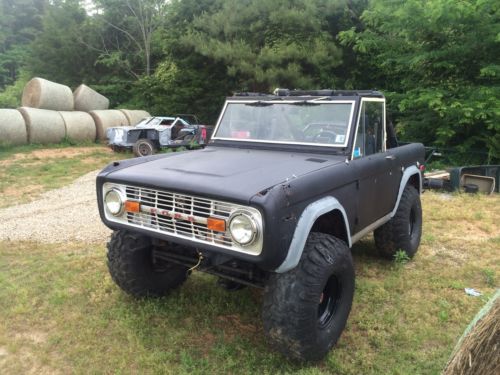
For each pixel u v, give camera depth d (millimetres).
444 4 11508
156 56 26750
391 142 5383
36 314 4062
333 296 3488
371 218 4367
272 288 3133
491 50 12281
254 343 3635
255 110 4625
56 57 26891
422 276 4930
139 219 3529
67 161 13859
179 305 4215
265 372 3238
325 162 3799
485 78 12445
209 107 21547
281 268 2984
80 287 4602
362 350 3518
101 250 5703
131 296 4281
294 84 17609
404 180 5012
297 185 3094
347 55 18359
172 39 20828
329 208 3344
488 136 12297
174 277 4379
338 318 3461
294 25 18188
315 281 3092
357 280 4766
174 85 21406
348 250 3424
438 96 11953
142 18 25797
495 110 11328
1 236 6359
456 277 4934
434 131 13273
